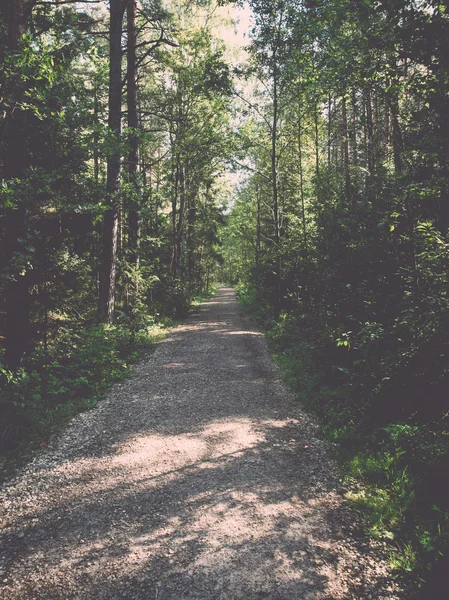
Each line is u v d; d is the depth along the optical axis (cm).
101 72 1067
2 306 963
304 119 1838
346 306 882
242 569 372
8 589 350
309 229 1822
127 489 510
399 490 487
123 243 1859
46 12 1055
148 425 711
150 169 2677
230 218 4250
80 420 735
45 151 961
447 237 507
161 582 357
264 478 534
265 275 2012
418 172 505
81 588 351
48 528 436
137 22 1906
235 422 722
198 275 4312
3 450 613
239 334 1648
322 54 1062
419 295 517
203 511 462
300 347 1198
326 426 693
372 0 519
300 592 345
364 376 634
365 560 383
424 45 479
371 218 843
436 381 534
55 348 988
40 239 883
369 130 988
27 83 800
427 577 353
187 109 2188
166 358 1218
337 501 483
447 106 478
